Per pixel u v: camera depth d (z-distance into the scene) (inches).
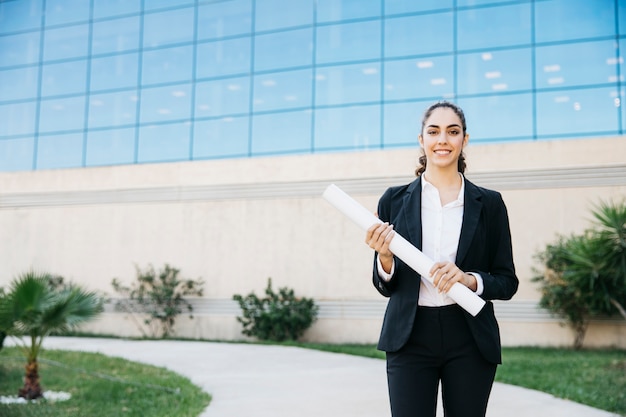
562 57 670.5
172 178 683.4
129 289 679.1
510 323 557.9
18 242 728.3
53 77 851.4
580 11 670.5
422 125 104.6
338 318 612.4
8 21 879.1
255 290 641.6
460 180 103.1
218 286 654.5
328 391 307.7
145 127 802.8
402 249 92.9
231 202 659.4
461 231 99.0
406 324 96.9
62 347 538.6
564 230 552.4
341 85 732.7
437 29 710.5
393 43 722.2
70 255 709.3
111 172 705.6
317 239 627.2
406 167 606.9
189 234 669.9
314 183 634.2
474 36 698.2
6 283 726.5
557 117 665.0
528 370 372.8
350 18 738.8
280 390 312.2
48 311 296.4
